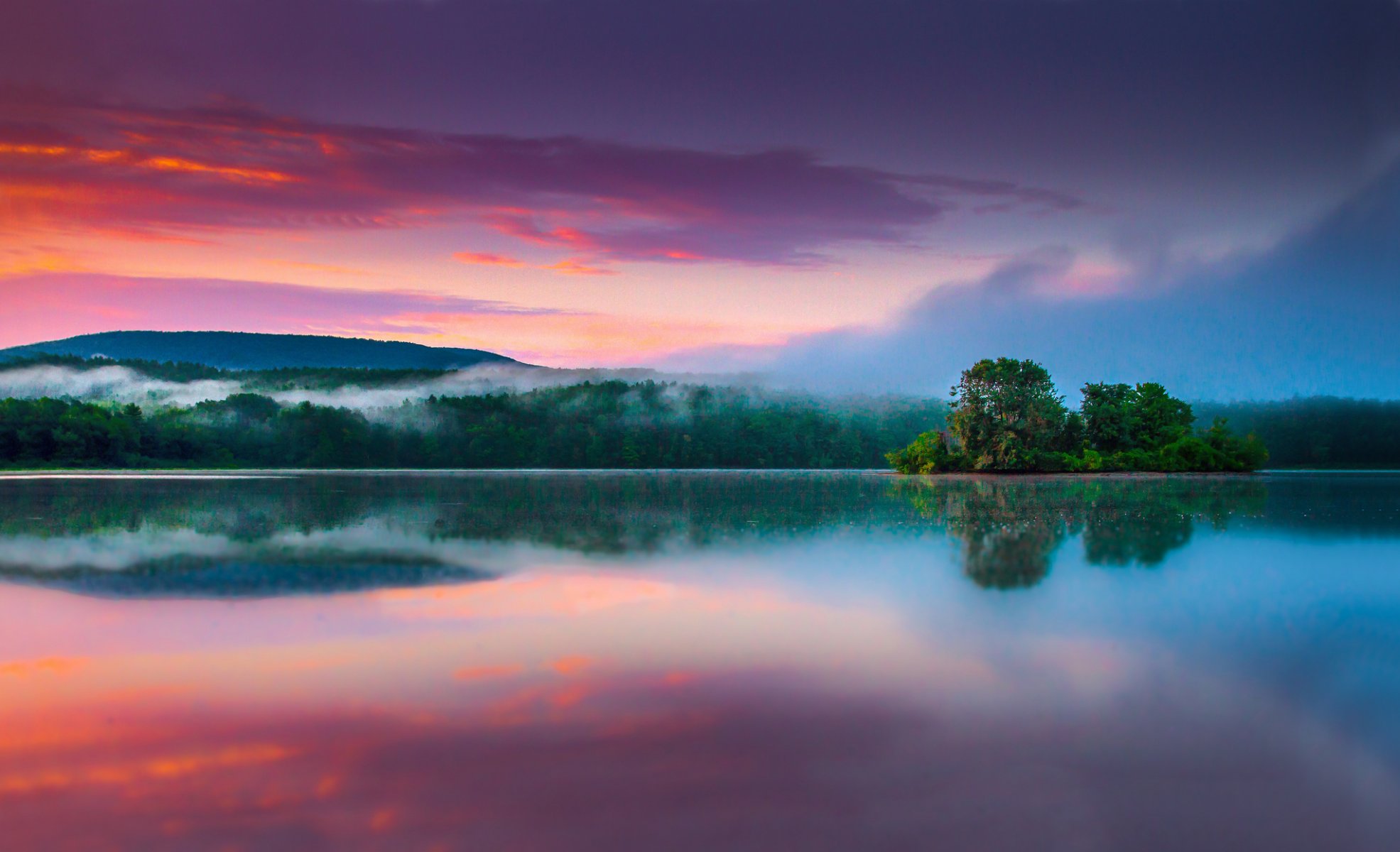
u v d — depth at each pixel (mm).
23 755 10133
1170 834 8391
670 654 13969
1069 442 80688
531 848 8078
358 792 9172
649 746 10289
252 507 42406
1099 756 10070
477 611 17078
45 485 65375
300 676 12922
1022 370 78438
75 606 17812
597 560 23641
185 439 123062
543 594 18750
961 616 16484
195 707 11641
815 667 13289
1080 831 8414
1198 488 57594
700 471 118562
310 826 8469
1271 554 24469
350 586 19859
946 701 11766
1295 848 8188
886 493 53875
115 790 9242
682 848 8070
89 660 13773
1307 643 14602
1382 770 9750
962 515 36594
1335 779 9539
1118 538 28172
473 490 59156
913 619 16234
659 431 147750
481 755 10047
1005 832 8391
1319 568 22078
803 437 148750
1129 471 79500
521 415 154625
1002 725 10953
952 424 79125
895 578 20562
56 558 24469
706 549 25875
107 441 112938
